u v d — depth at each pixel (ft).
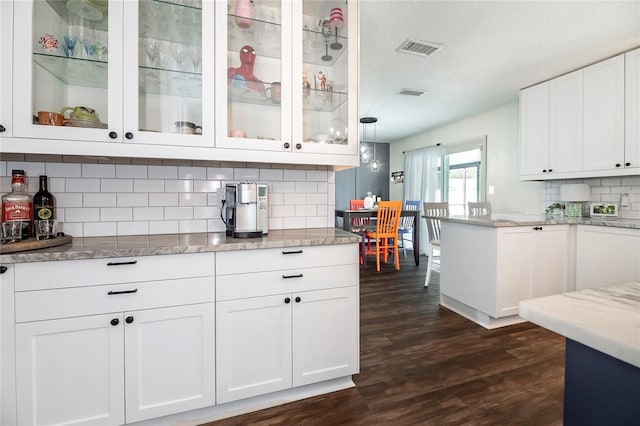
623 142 8.82
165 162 5.96
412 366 6.50
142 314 4.44
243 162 6.15
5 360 3.93
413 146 21.29
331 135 6.40
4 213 4.40
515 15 7.36
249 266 4.97
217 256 4.79
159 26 5.43
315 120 6.41
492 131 14.89
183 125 5.21
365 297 11.04
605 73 9.30
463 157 17.26
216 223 6.30
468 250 9.08
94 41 5.03
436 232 12.42
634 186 9.63
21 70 4.33
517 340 7.69
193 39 5.43
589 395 1.86
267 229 5.86
